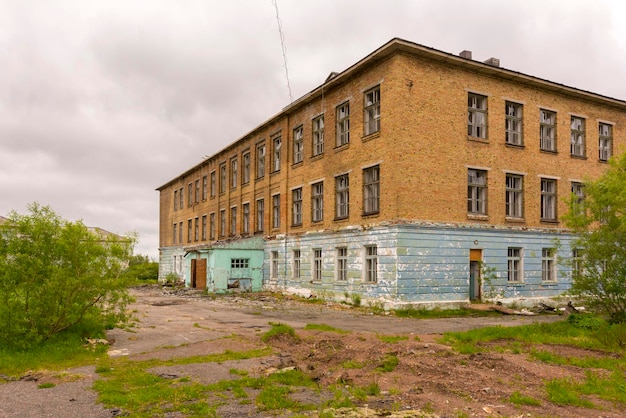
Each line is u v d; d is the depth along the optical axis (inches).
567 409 251.8
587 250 547.5
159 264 2166.6
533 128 909.8
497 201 848.9
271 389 281.6
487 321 652.7
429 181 777.6
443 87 805.2
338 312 747.4
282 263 1113.4
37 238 413.4
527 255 874.1
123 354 397.4
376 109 828.0
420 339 457.4
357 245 844.6
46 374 323.6
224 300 969.5
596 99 989.8
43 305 408.5
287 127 1122.0
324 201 961.5
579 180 962.1
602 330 474.9
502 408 248.8
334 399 264.5
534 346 425.1
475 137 829.8
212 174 1627.7
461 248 797.9
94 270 436.5
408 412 238.1
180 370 335.3
